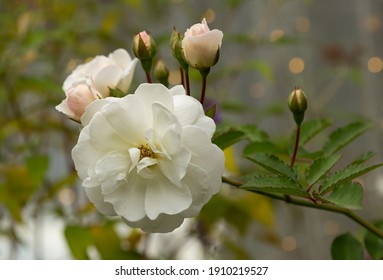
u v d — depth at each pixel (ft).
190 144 1.30
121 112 1.32
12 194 2.43
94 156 1.33
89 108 1.34
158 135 1.32
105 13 3.56
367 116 4.21
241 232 2.68
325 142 1.58
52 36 2.78
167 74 1.54
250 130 1.73
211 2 4.25
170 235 2.88
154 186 1.34
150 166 1.34
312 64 4.32
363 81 3.89
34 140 3.16
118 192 1.34
